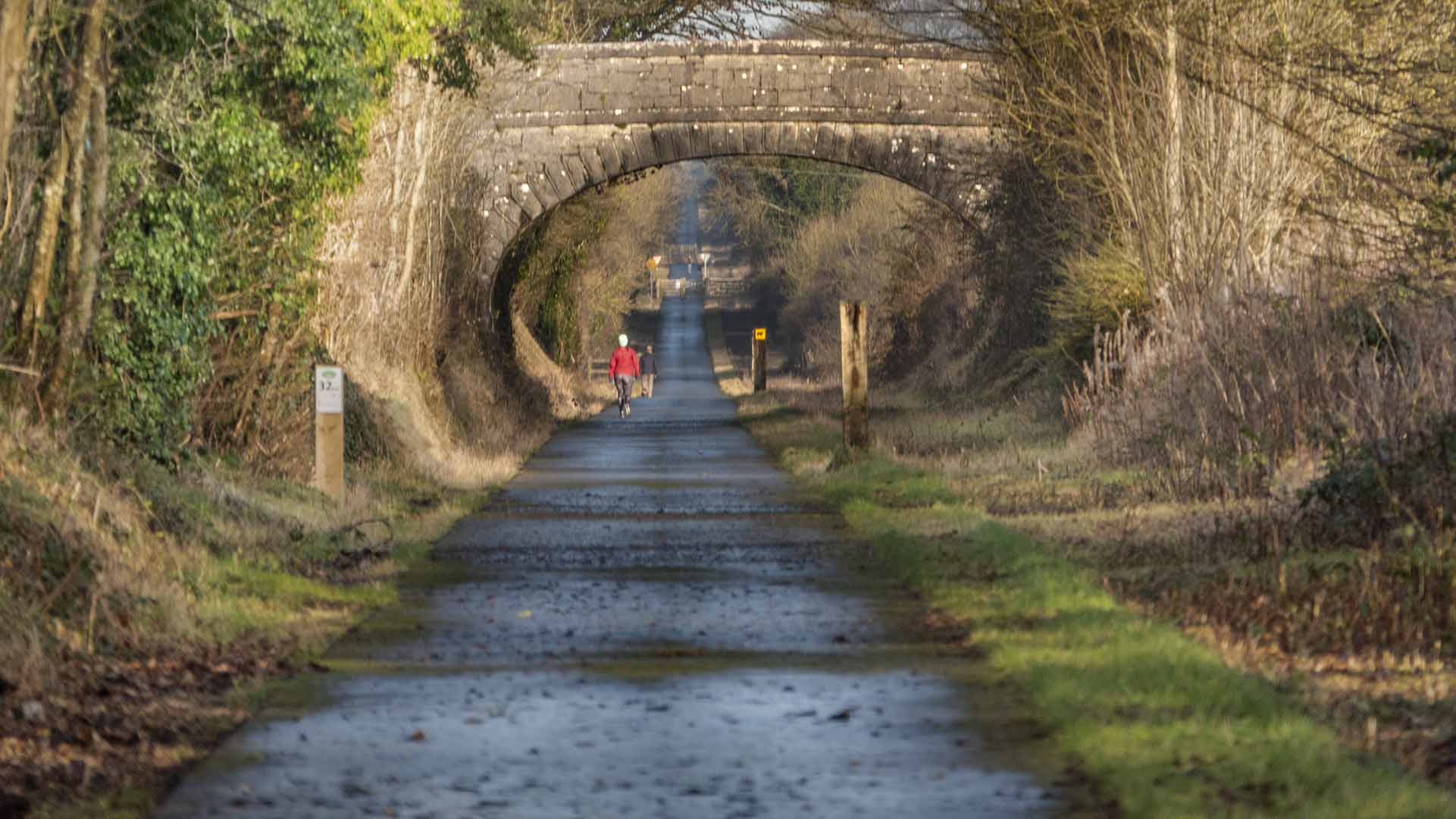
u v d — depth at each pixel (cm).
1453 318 4512
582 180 11006
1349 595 2962
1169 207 6481
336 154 4862
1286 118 5922
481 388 9488
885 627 2925
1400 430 3856
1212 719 2038
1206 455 4875
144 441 4256
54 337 3844
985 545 3769
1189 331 5759
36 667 2328
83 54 3741
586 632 2900
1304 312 5009
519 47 6300
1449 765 1864
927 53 10794
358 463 5903
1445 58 5038
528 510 5191
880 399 12781
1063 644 2594
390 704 2278
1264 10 5962
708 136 10969
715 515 4991
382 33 4641
